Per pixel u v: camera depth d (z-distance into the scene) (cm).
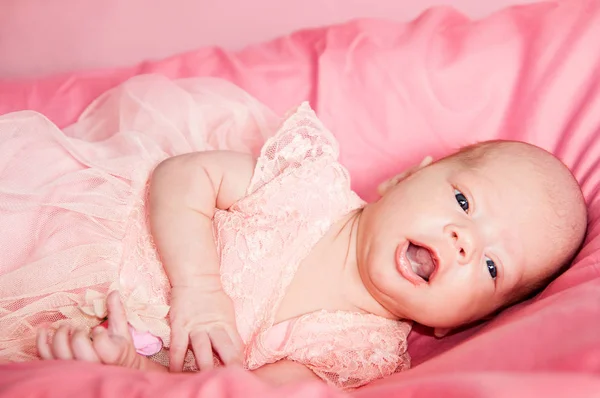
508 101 184
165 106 169
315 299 143
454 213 138
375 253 140
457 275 134
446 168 147
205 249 132
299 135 146
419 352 161
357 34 200
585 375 77
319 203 145
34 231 133
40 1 230
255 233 140
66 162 142
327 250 147
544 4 192
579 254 141
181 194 136
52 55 233
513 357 94
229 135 174
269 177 143
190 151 164
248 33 240
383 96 188
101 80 195
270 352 134
